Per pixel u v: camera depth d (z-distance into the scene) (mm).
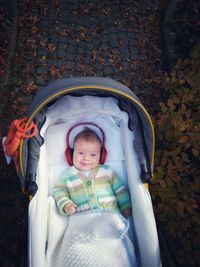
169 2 1704
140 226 837
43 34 1498
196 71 1228
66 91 727
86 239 816
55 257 830
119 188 925
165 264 926
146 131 825
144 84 1404
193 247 928
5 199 1058
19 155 772
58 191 906
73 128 940
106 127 948
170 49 1478
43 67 1385
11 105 1267
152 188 1008
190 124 1039
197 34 1415
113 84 751
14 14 1499
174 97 1124
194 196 992
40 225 788
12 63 1364
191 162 1074
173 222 947
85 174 938
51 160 940
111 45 1511
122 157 951
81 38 1510
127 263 799
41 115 835
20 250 932
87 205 896
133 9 1684
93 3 1667
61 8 1613
